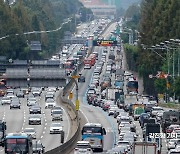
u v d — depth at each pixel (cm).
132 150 16788
